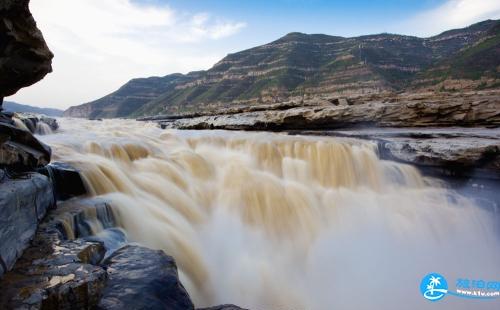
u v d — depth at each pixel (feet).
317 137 61.93
